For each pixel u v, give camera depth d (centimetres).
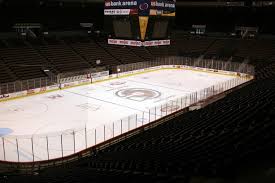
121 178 873
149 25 2833
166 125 2266
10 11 4919
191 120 2105
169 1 2995
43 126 2542
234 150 766
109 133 2391
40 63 4431
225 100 2567
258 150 564
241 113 1664
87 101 3341
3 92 3425
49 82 3891
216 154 849
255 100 2008
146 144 1683
